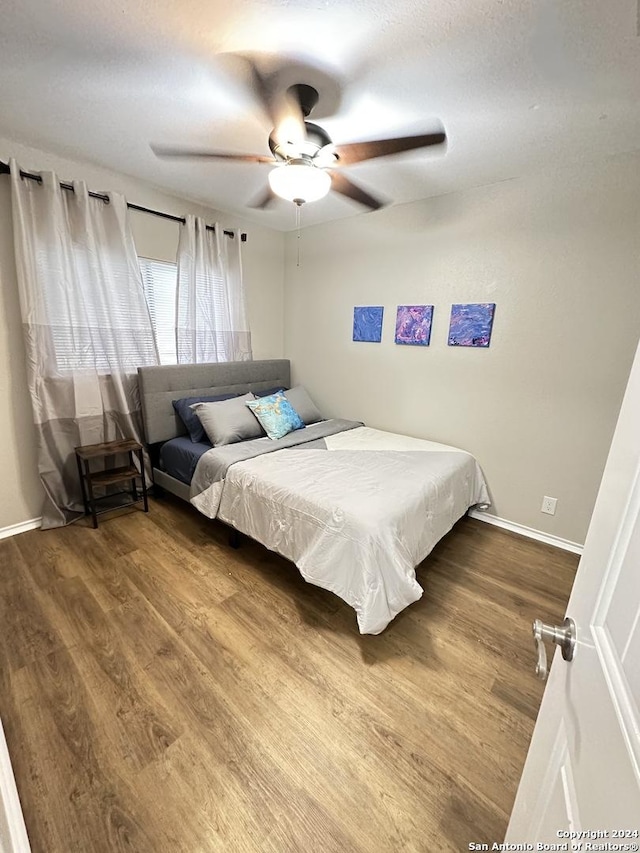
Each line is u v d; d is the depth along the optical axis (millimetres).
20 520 2541
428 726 1348
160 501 3027
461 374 2850
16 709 1357
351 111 1742
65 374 2502
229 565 2250
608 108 1677
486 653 1670
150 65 1487
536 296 2439
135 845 1015
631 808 377
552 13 1196
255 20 1260
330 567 1750
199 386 3166
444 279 2818
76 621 1777
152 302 2963
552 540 2600
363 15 1228
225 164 2369
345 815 1092
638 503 494
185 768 1194
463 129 1873
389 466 2367
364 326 3367
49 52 1423
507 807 1117
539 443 2572
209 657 1606
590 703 527
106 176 2525
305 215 3283
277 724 1340
